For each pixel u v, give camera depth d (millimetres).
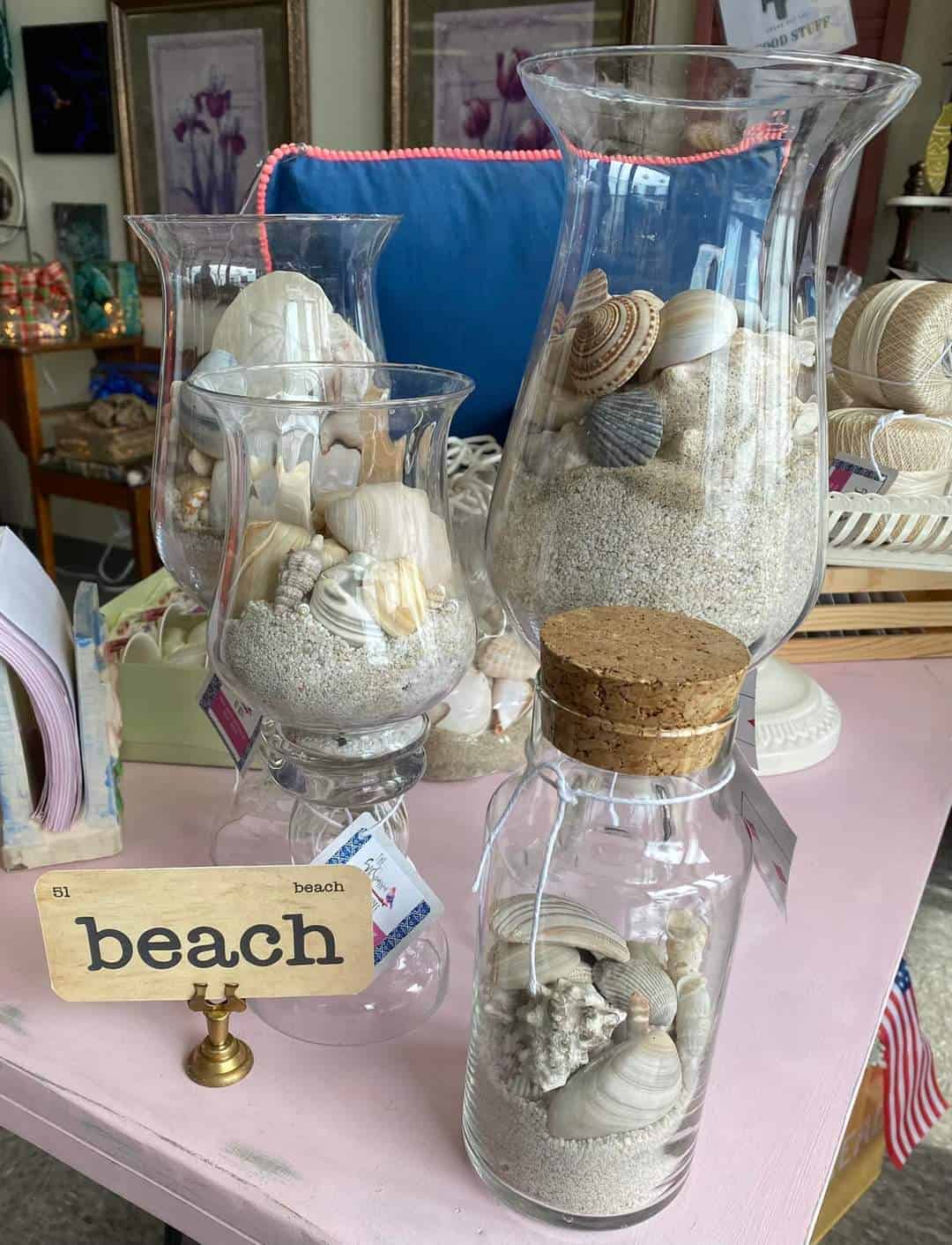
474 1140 371
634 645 323
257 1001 459
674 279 395
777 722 669
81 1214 941
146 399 2439
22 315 2203
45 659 508
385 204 776
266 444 366
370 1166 380
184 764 649
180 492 487
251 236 486
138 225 482
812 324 419
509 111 1873
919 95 1556
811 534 432
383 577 359
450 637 387
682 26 1675
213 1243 389
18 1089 423
